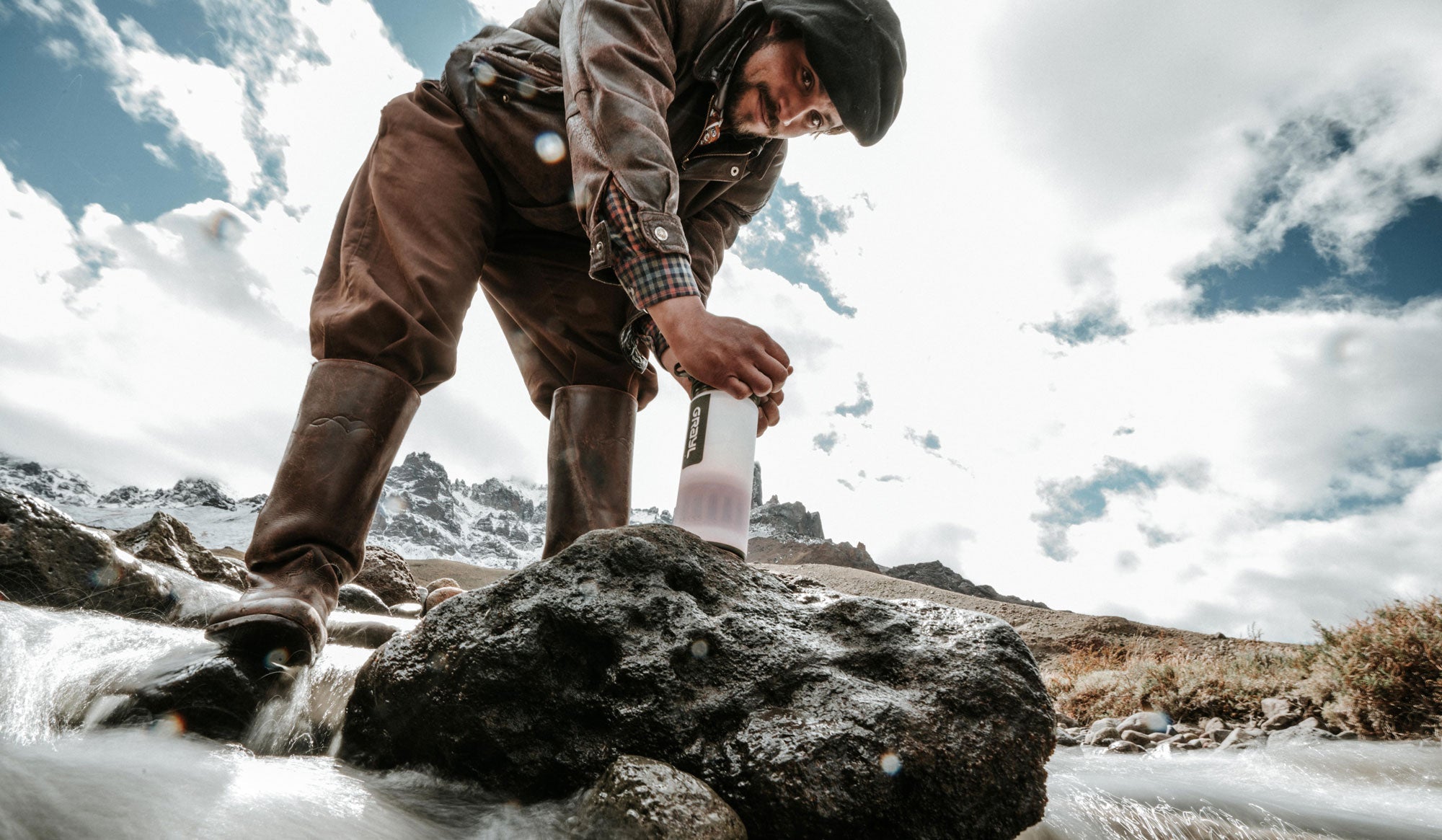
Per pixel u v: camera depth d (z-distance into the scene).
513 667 1.42
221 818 0.88
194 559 3.48
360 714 1.53
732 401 1.73
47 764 0.91
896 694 1.37
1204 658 9.20
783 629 1.49
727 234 2.58
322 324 1.83
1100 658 14.66
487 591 1.55
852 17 2.01
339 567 1.69
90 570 2.11
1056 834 1.65
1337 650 6.25
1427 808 2.87
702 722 1.34
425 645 1.50
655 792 1.15
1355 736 5.57
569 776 1.36
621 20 1.91
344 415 1.73
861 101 2.03
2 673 1.21
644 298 1.68
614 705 1.37
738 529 1.73
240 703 1.38
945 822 1.29
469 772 1.42
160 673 1.35
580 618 1.44
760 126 2.23
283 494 1.66
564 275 2.40
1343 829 2.30
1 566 1.95
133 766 1.00
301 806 1.02
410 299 1.90
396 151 2.05
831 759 1.25
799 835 1.22
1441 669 5.41
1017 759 1.37
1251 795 2.72
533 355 2.61
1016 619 19.41
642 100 1.80
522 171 2.12
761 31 2.09
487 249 2.16
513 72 2.08
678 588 1.53
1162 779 2.94
